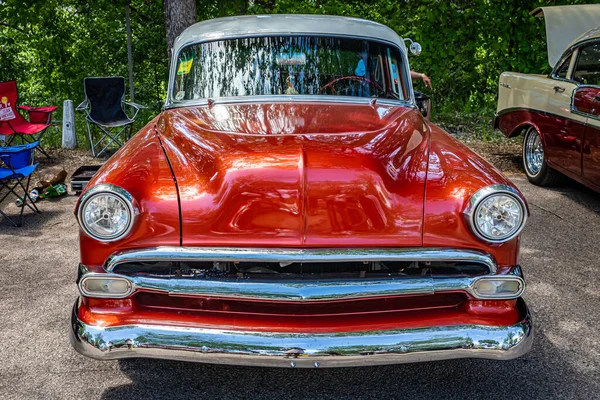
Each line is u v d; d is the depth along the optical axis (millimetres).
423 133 3357
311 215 2580
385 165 2801
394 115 3590
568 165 6016
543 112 6449
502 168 7660
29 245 4918
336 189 2627
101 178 2680
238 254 2512
